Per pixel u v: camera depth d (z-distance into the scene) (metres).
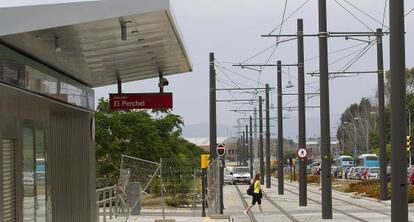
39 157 16.84
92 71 19.83
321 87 33.12
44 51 15.38
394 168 16.48
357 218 32.53
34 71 16.27
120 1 12.93
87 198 21.67
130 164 33.00
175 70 22.95
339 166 123.56
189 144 69.62
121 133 45.75
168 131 48.78
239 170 91.12
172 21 13.91
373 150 129.00
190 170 34.12
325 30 33.06
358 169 94.94
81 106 21.19
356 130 138.38
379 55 44.44
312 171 132.25
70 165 21.81
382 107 45.72
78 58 17.16
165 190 34.53
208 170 35.06
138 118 46.28
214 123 42.03
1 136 13.73
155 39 16.08
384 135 46.06
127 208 31.59
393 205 16.48
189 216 33.19
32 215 16.08
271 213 37.38
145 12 12.88
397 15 16.39
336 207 41.19
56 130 21.80
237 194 61.09
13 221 14.73
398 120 16.42
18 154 14.98
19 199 14.95
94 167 22.86
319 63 33.38
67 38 14.44
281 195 59.47
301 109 43.88
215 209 34.62
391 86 16.52
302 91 43.81
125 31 14.12
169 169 33.75
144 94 23.77
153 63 20.88
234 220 32.75
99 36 14.75
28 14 12.97
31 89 15.88
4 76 13.97
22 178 15.22
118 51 17.28
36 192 16.50
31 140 16.16
